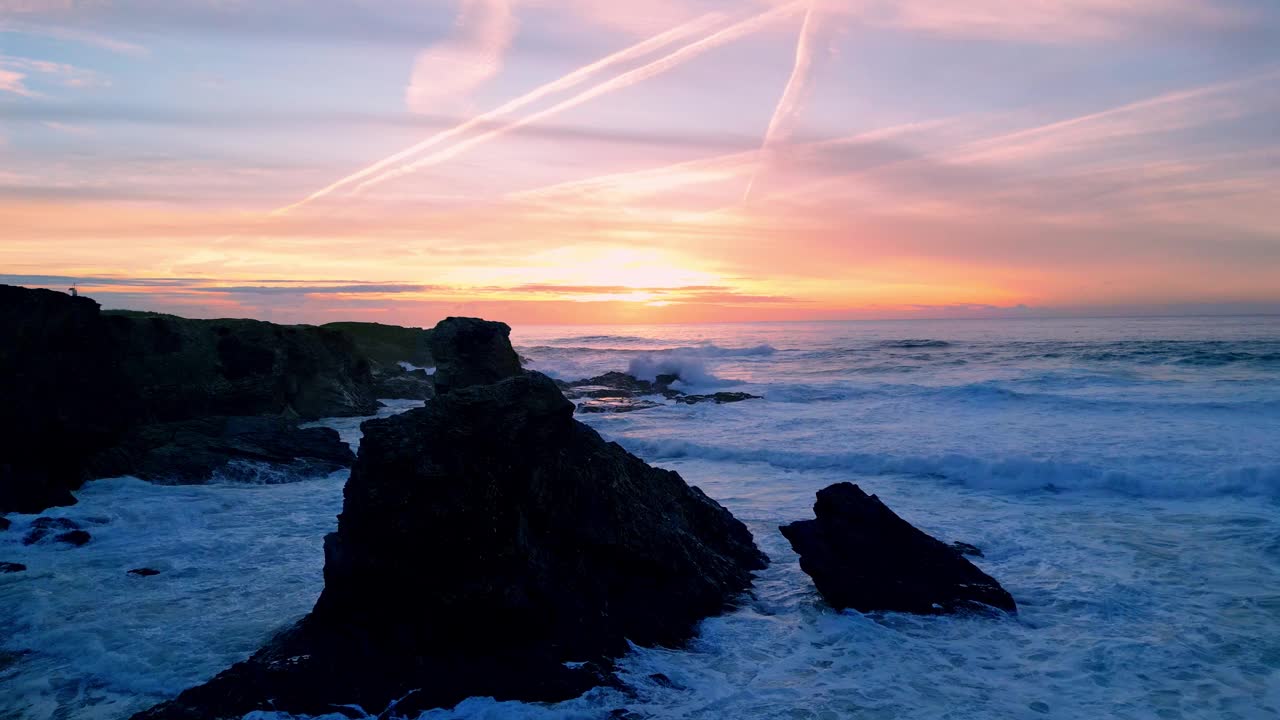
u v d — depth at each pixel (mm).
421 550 7906
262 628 8852
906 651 8461
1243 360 42000
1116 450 18688
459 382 16484
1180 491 15617
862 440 21719
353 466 8375
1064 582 10609
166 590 10258
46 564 11477
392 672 7445
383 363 52625
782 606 9953
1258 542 12172
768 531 13672
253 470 18125
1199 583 10445
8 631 8891
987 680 7773
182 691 7262
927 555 10195
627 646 8312
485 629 7832
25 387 15578
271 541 12719
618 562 9328
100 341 17891
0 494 13953
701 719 6953
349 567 7891
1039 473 17078
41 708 7109
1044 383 34719
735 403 32188
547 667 7594
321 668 7379
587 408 31641
